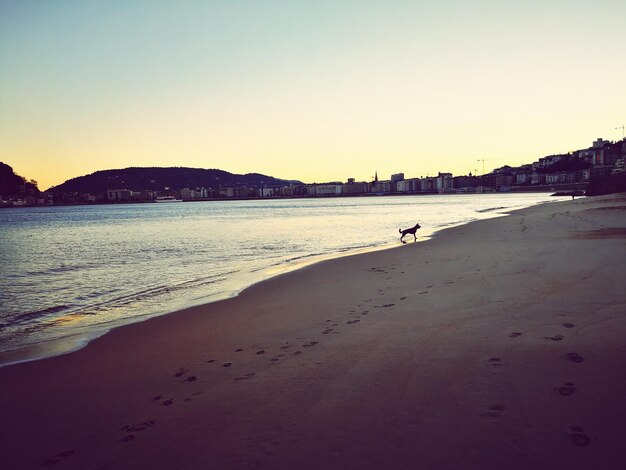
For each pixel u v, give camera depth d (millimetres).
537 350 4836
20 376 5914
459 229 27703
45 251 26578
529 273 9516
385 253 17438
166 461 3350
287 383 4672
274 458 3227
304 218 63469
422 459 3018
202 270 16609
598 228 19656
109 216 103000
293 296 10078
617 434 3121
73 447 3725
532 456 2947
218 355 6031
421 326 6285
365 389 4289
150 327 8266
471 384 4145
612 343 4809
